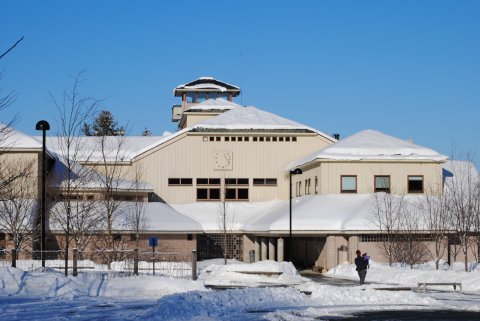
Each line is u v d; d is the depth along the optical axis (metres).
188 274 38.50
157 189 64.62
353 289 28.06
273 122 67.00
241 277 38.09
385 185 56.22
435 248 49.34
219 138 65.75
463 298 28.41
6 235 45.53
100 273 32.78
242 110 69.69
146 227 51.66
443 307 24.09
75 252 30.56
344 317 20.98
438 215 50.41
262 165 65.88
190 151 65.31
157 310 21.38
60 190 50.69
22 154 48.97
